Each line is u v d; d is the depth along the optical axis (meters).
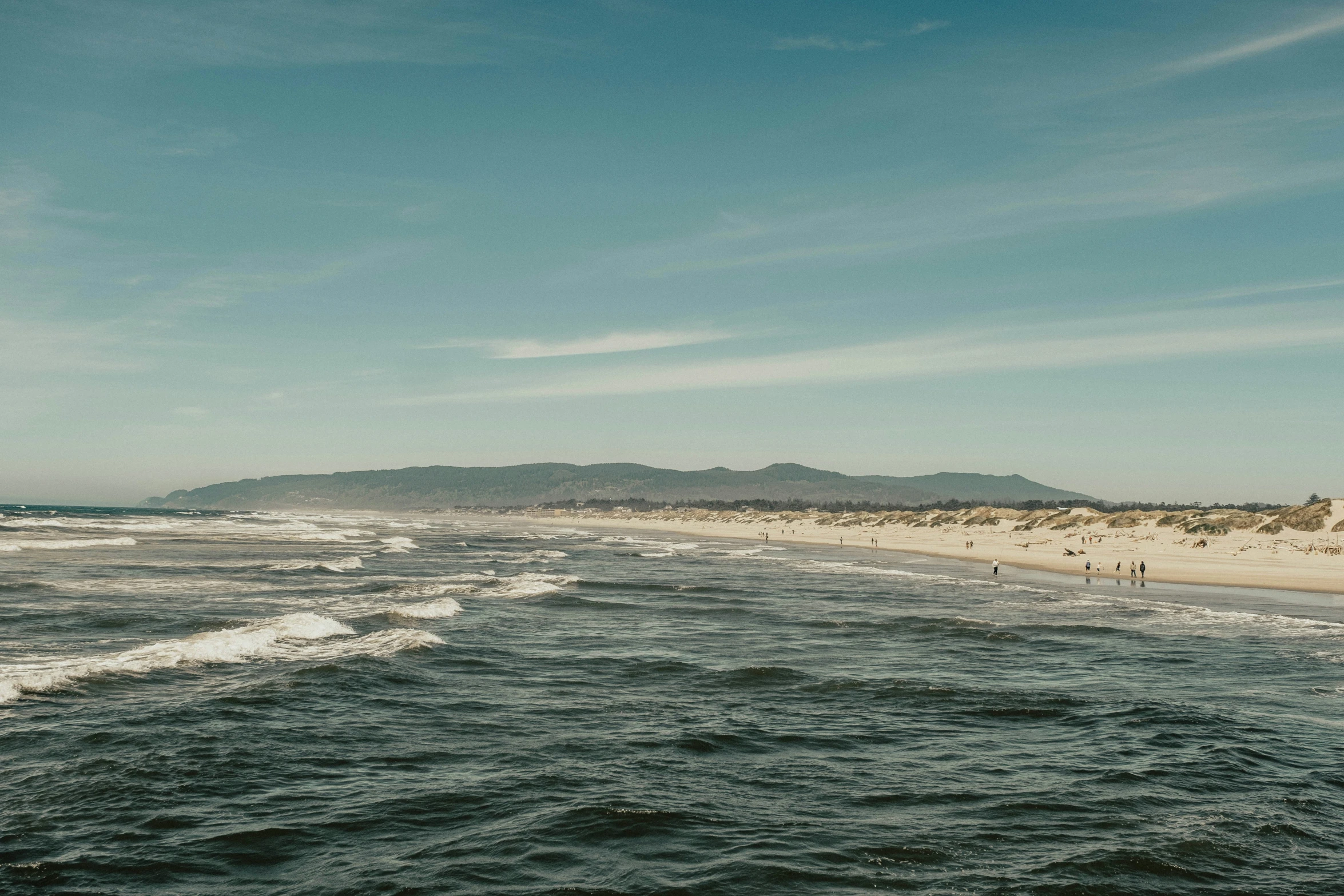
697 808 11.48
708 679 20.11
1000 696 18.66
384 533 124.19
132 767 12.45
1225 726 16.22
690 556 80.75
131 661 19.23
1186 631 29.56
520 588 39.66
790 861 9.80
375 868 9.46
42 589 34.16
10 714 14.99
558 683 19.33
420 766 13.09
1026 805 11.79
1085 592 45.12
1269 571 59.78
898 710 17.31
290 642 22.94
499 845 10.13
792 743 14.80
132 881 8.98
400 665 20.27
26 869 9.16
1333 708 17.88
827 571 60.59
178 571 44.44
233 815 10.89
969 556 84.25
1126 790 12.49
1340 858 10.14
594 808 11.35
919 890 9.09
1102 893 9.10
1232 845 10.45
